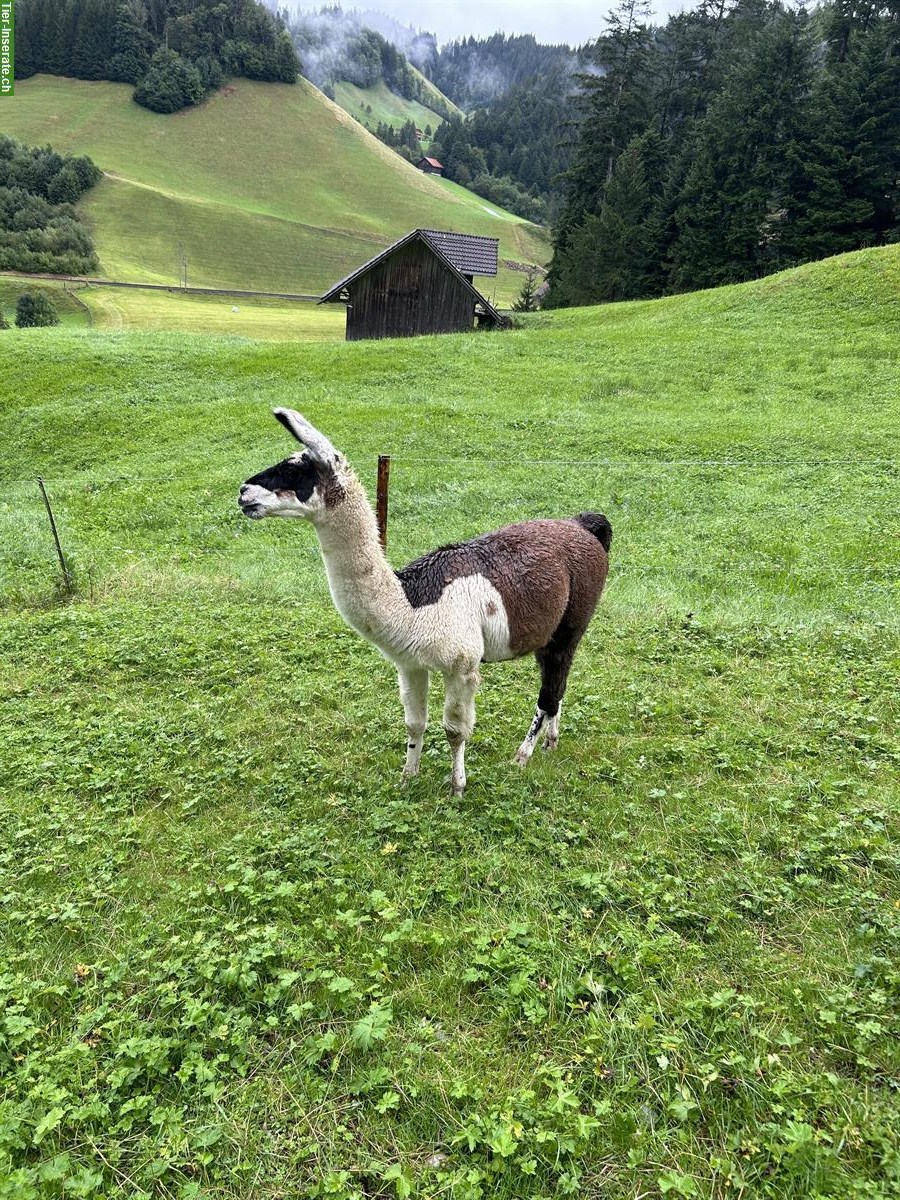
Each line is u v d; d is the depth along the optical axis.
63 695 7.08
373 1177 2.85
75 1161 2.95
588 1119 2.86
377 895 4.13
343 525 4.47
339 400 20.14
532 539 5.27
